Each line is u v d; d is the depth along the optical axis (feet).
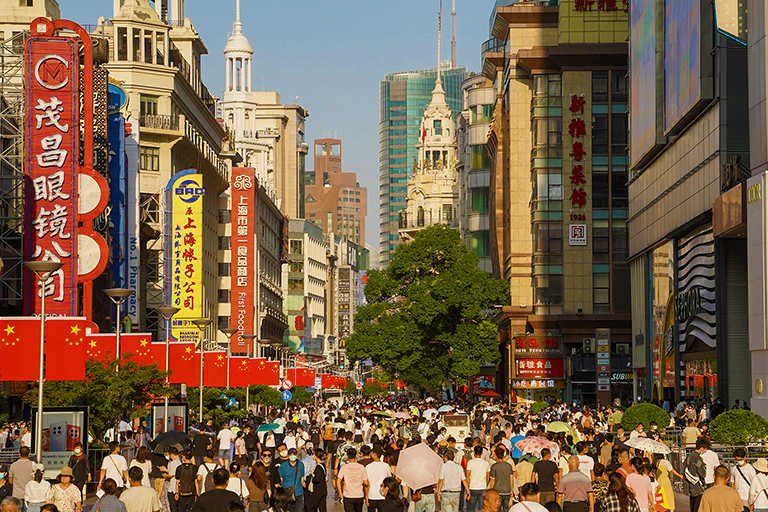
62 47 310.65
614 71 552.41
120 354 252.42
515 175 571.28
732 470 124.47
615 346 546.26
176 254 444.55
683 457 197.06
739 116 304.50
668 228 377.09
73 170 307.37
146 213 499.92
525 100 572.10
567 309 549.95
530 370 545.44
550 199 554.87
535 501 82.12
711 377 320.91
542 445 150.20
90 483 202.90
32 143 307.58
